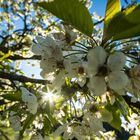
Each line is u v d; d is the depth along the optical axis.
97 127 0.13
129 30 0.09
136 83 0.10
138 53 0.10
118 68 0.10
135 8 0.09
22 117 0.13
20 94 0.13
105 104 0.13
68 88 0.11
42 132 0.14
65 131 0.13
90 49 0.10
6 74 0.17
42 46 0.11
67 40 0.11
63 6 0.10
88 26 0.10
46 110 0.13
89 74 0.10
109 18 0.10
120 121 0.13
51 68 0.11
